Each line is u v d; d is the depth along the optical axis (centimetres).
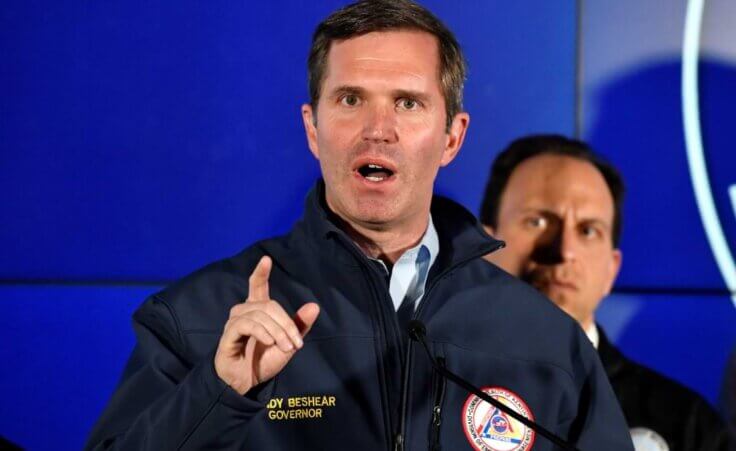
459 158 764
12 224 726
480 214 765
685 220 773
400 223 499
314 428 471
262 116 746
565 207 758
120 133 736
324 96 491
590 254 759
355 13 495
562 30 770
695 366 768
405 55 486
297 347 392
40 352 725
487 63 765
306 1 750
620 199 769
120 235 734
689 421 752
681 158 773
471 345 509
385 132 475
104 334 730
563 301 754
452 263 516
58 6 730
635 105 773
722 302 773
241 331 394
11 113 727
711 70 775
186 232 739
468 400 491
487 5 765
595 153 768
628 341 768
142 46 738
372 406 479
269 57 748
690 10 776
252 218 744
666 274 773
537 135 769
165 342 482
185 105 741
